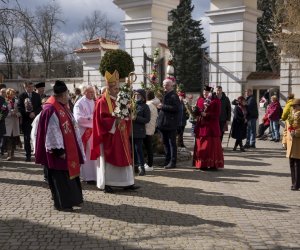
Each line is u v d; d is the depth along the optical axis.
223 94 13.48
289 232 6.21
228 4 17.72
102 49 19.34
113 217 6.88
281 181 9.55
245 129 14.17
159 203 7.71
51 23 26.98
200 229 6.32
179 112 11.16
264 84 17.64
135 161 10.34
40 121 7.10
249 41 17.89
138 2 17.67
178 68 42.19
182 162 12.02
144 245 5.69
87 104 9.41
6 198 8.05
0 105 11.52
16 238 5.94
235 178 9.86
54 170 7.14
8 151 12.50
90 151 8.82
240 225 6.51
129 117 8.47
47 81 29.77
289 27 16.78
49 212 7.14
